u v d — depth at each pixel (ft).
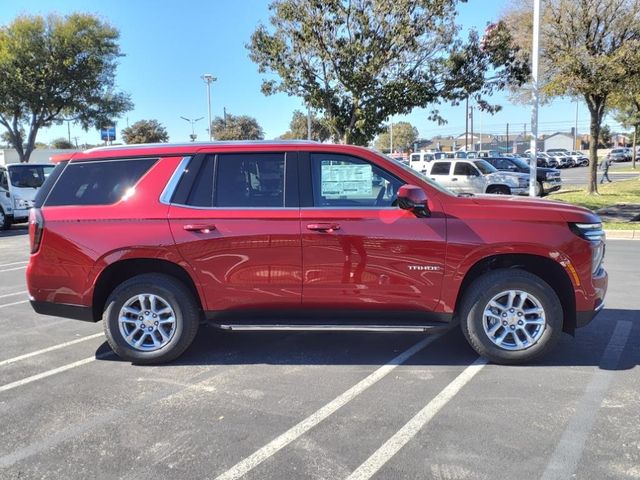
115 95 85.51
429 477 10.04
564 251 14.61
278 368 15.62
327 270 15.05
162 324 15.84
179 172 15.66
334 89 45.27
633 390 13.67
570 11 54.03
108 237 15.33
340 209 15.10
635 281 25.93
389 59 42.32
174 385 14.53
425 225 14.80
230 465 10.59
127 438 11.73
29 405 13.44
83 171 16.05
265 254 15.11
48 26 76.28
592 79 53.98
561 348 16.80
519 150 302.04
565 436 11.43
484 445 11.12
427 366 15.56
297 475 10.19
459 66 44.34
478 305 15.06
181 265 15.33
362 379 14.70
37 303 15.89
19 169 55.11
